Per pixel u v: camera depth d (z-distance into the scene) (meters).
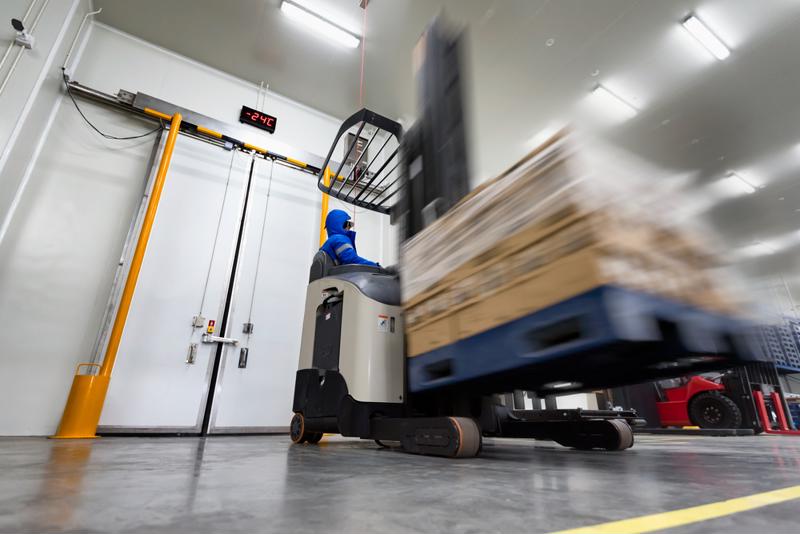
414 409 1.69
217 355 3.39
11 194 2.81
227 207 3.85
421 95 1.94
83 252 3.11
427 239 1.42
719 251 1.09
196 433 3.11
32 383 2.71
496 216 1.08
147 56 4.06
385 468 0.99
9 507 0.50
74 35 3.47
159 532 0.40
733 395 4.15
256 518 0.47
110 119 3.56
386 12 3.94
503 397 2.43
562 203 0.87
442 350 1.21
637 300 0.79
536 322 0.89
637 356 1.00
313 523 0.45
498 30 3.61
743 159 5.03
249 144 4.10
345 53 4.37
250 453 1.45
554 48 3.75
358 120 2.08
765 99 4.25
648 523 0.45
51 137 3.20
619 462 1.18
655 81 4.06
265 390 3.49
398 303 1.81
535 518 0.47
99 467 0.97
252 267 3.79
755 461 1.23
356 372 1.64
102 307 3.06
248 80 4.65
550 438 1.84
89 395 2.62
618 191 0.89
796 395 4.94
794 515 0.49
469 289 1.13
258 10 3.93
